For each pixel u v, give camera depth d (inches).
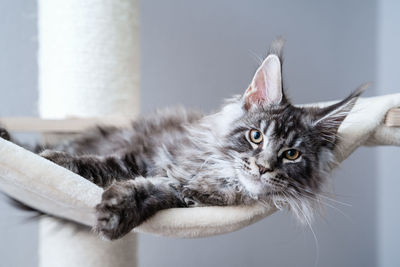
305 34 50.8
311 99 51.3
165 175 35.2
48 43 41.1
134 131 39.4
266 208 33.7
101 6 40.7
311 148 35.1
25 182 30.5
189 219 31.7
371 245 51.6
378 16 50.9
